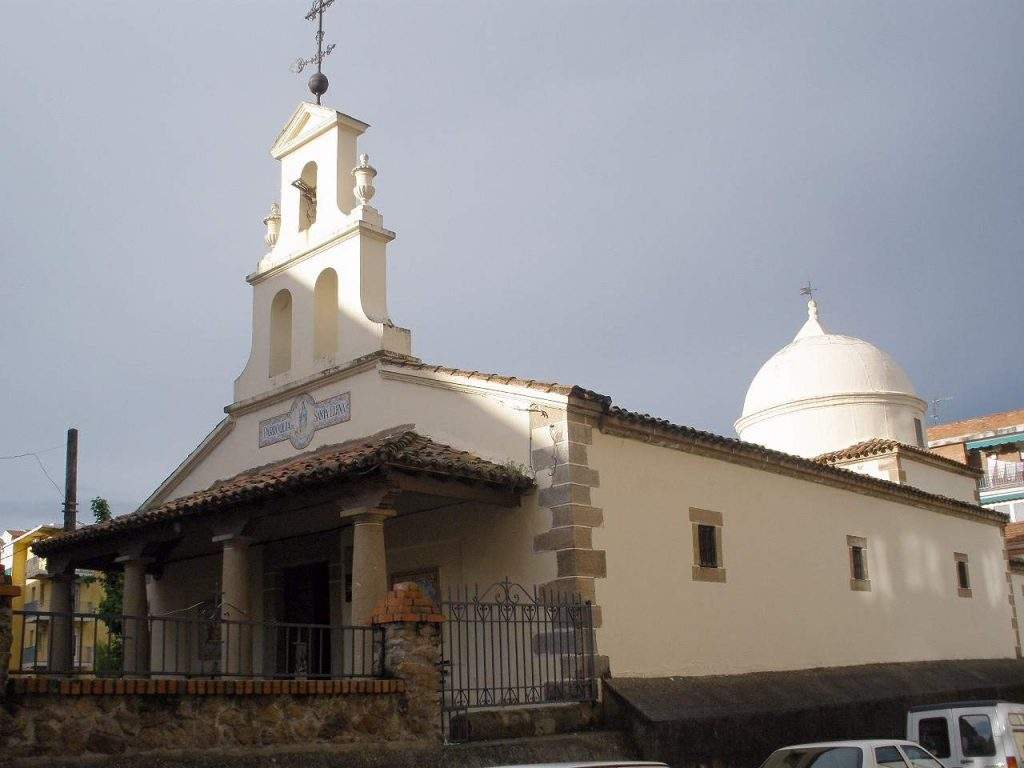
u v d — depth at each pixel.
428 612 11.80
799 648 18.44
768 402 30.78
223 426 20.06
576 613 14.16
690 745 14.11
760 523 18.38
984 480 41.19
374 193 18.94
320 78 20.61
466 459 14.88
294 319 19.30
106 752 8.91
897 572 22.23
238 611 15.34
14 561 35.97
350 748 10.56
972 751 13.18
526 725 12.97
